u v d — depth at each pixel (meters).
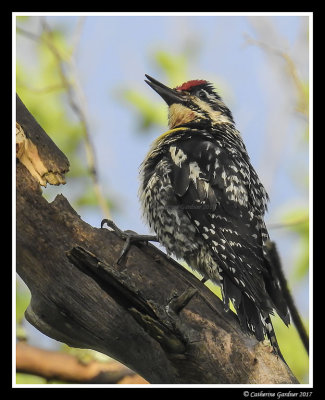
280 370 8.38
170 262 9.11
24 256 8.69
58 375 11.21
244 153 11.96
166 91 12.98
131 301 7.61
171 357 8.06
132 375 11.36
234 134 12.35
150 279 8.86
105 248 8.94
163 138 11.80
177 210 10.58
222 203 10.38
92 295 8.50
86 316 8.55
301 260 12.45
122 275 7.53
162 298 8.75
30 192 8.83
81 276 8.53
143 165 11.41
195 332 8.34
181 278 8.94
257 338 8.59
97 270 7.50
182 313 8.62
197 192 10.48
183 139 11.41
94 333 8.62
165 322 7.63
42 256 8.62
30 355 11.10
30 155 9.04
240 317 8.84
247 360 8.35
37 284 8.71
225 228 10.23
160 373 8.45
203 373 8.23
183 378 8.30
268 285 9.83
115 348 8.62
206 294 8.85
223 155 10.87
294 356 12.14
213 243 10.20
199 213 10.39
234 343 8.44
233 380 8.26
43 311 8.80
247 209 10.43
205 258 10.52
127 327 8.46
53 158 9.19
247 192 10.61
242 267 9.89
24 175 8.88
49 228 8.73
